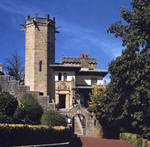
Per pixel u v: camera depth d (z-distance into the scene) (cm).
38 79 5266
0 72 4584
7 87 3216
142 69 3103
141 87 2991
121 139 4234
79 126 4962
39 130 2409
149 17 2997
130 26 3306
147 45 3203
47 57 5400
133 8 3350
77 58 6144
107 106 4119
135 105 3256
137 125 3503
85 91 5722
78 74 5931
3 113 2327
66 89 5462
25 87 3278
